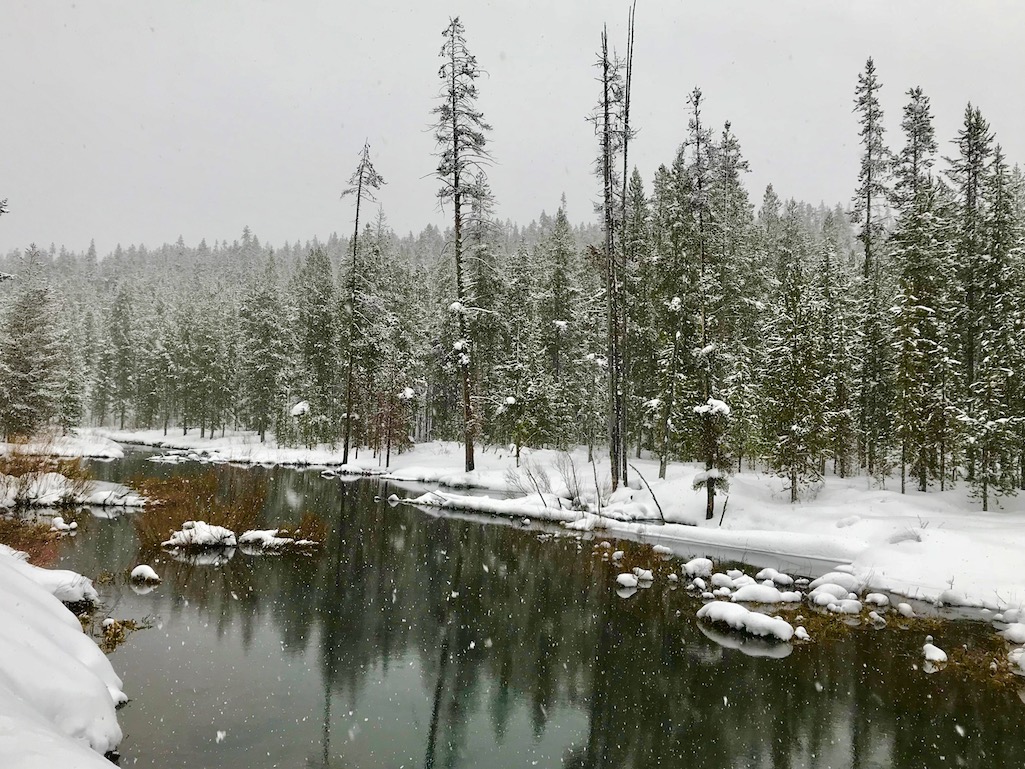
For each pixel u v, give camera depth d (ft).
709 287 81.61
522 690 29.30
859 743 25.36
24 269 229.45
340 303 143.43
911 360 78.38
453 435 149.79
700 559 51.93
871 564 51.75
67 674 20.27
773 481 89.76
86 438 153.58
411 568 50.80
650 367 106.52
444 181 97.91
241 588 42.65
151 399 212.43
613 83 82.33
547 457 111.24
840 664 33.53
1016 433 72.18
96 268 516.32
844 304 103.45
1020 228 84.58
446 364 114.52
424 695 28.22
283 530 58.80
